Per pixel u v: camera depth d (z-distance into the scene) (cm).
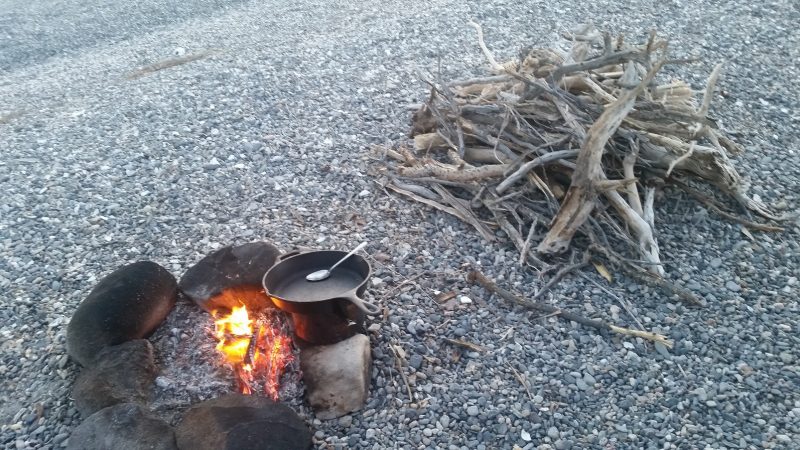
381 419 145
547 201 194
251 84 279
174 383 146
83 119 263
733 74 281
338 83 278
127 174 224
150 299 158
